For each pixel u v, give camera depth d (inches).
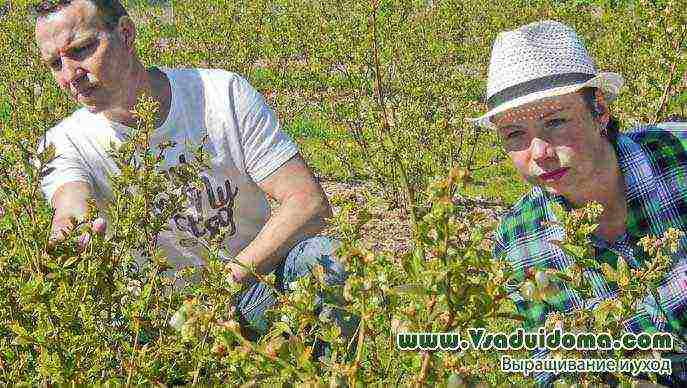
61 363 78.9
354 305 68.2
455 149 273.1
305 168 123.6
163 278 92.3
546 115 95.3
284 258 118.3
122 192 93.8
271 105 448.8
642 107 172.9
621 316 73.9
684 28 159.9
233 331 66.8
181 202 96.9
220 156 121.8
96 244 88.3
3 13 447.5
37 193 90.0
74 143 119.1
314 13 482.9
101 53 108.8
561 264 106.0
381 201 272.7
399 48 360.5
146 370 82.4
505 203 299.4
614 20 259.8
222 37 497.0
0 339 83.6
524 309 103.7
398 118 297.7
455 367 64.4
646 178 102.4
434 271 60.4
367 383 67.5
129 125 117.0
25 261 88.0
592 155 97.5
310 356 67.6
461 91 345.1
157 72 121.0
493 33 453.7
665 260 73.8
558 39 97.0
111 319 89.6
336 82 372.5
